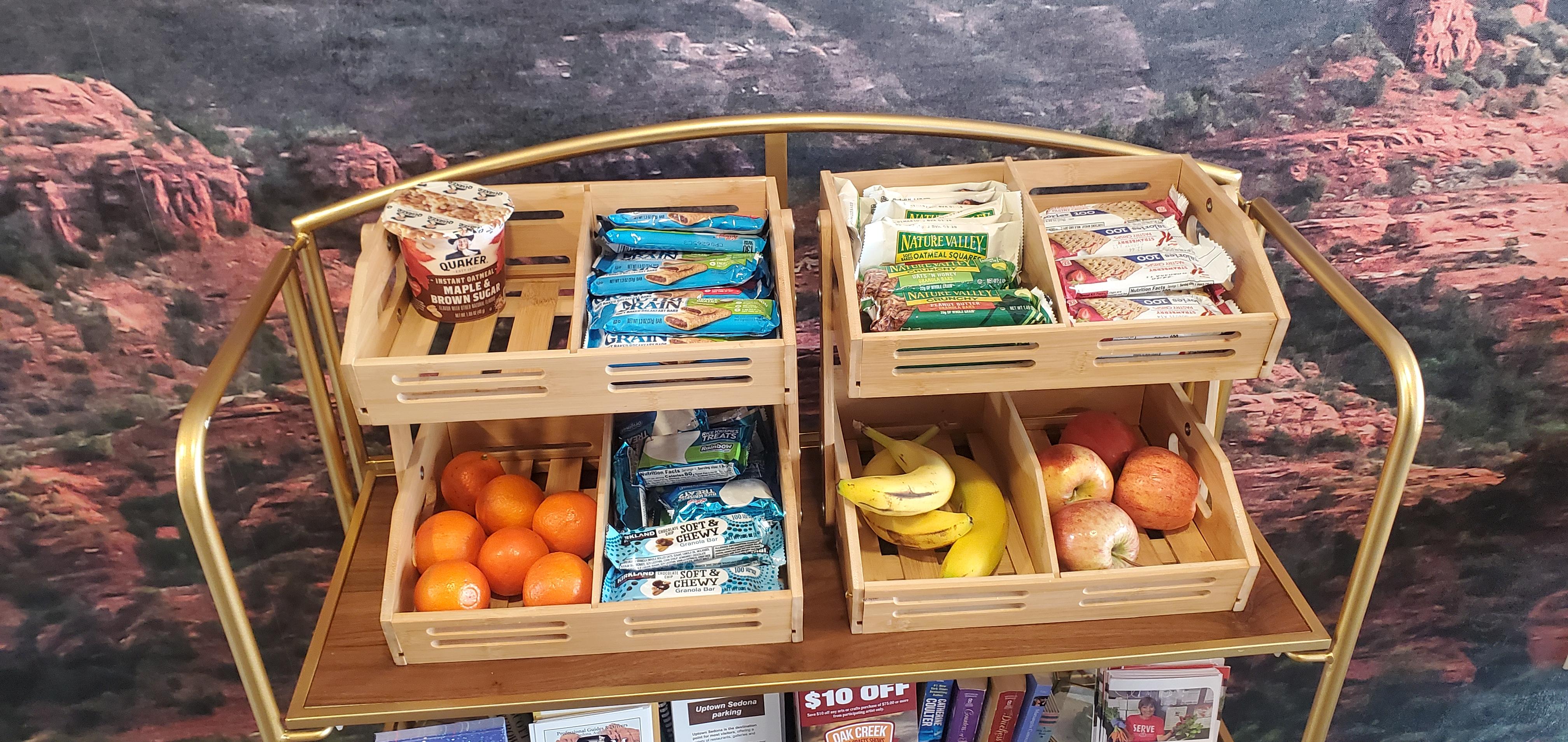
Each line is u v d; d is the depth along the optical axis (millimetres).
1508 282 1583
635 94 1362
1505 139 1458
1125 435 1379
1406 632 1997
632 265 1211
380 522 1393
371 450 1664
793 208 1482
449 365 1067
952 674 1166
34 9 1231
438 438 1362
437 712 1139
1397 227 1530
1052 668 1173
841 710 1403
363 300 1106
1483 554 1891
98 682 1833
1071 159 1314
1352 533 1852
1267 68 1396
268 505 1676
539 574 1174
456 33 1298
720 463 1280
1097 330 1084
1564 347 1648
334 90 1322
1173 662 1187
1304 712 2102
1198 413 1415
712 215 1248
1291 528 1849
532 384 1088
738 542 1201
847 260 1112
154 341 1487
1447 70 1406
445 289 1191
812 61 1354
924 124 1357
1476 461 1774
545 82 1343
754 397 1129
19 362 1478
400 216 1168
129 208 1378
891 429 1485
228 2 1252
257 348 1522
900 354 1104
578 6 1292
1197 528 1315
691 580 1182
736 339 1128
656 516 1262
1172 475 1270
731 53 1342
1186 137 1442
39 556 1662
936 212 1234
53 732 1890
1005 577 1160
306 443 1627
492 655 1185
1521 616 1974
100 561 1687
